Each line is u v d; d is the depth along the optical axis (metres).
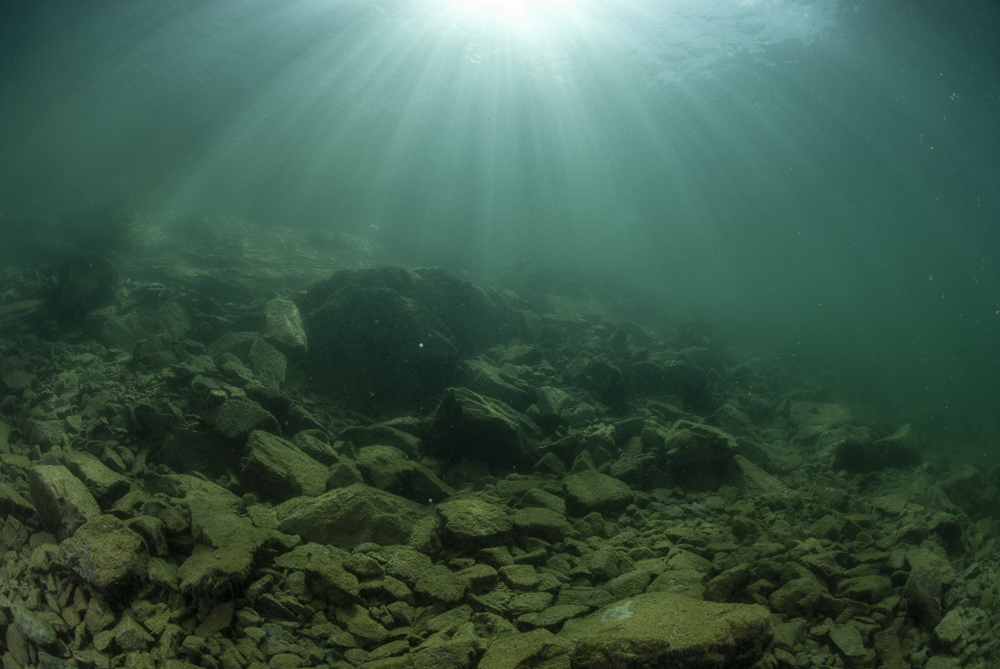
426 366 2.73
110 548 1.35
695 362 3.98
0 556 1.51
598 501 1.85
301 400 2.41
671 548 1.63
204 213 7.12
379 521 1.58
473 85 10.55
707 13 7.74
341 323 2.70
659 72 9.57
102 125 8.18
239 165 10.12
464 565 1.50
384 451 1.95
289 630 1.29
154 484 1.72
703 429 2.20
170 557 1.46
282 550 1.49
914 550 1.58
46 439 1.87
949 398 4.16
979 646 1.28
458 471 2.16
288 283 4.80
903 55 6.98
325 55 9.10
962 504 2.06
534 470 2.18
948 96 7.30
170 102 8.62
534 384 2.87
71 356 2.40
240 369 2.27
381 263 7.35
